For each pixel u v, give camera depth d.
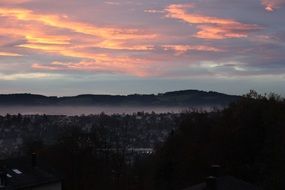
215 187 34.84
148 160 90.12
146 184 79.31
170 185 69.31
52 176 57.97
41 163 60.69
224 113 65.38
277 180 47.44
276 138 53.56
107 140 83.25
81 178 75.44
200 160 63.41
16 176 53.22
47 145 85.06
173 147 71.81
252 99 62.88
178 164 68.12
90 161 77.44
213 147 61.78
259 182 52.19
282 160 49.19
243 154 58.66
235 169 57.28
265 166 52.88
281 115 58.12
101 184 77.25
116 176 81.56
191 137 70.38
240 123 59.56
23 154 85.75
